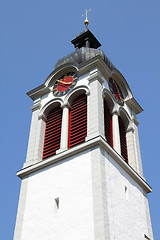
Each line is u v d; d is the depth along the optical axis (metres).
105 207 30.75
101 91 40.47
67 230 30.72
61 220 31.64
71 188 33.12
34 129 41.72
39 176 36.28
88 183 32.44
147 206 38.25
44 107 43.22
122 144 41.50
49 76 45.31
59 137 39.47
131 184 37.06
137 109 46.59
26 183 36.66
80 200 31.81
